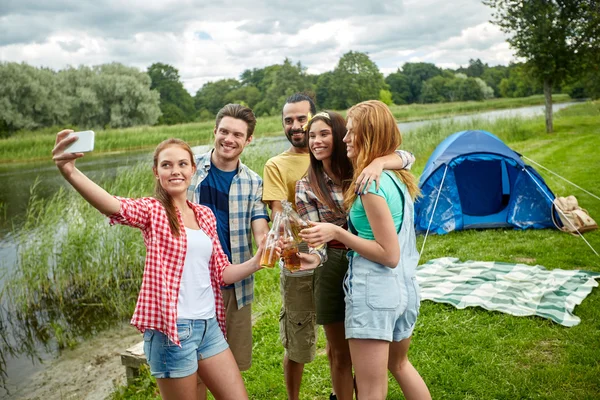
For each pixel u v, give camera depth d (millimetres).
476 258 5668
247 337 2740
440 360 3406
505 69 113000
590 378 3014
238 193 2725
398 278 2068
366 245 2008
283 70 83250
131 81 49625
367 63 81750
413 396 2268
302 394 3148
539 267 5051
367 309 2008
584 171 9766
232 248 2719
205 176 2703
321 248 2369
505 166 7266
